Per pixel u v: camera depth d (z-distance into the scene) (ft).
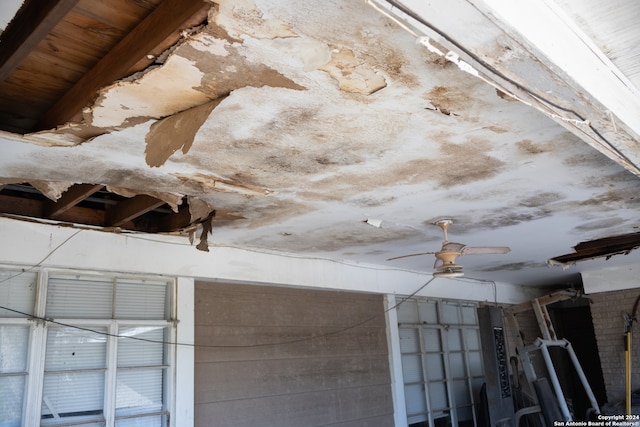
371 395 18.93
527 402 22.06
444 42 3.85
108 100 6.56
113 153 8.39
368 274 19.95
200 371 14.39
